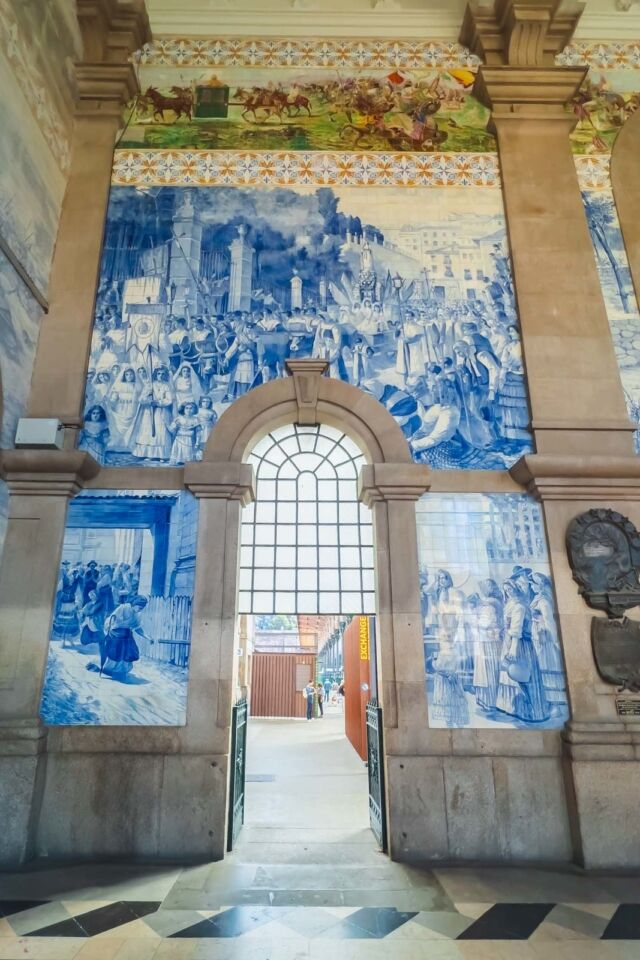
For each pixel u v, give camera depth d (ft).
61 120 30.78
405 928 16.34
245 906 17.72
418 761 22.88
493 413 27.86
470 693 23.85
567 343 28.53
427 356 28.73
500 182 32.24
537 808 22.53
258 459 28.71
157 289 29.55
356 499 28.27
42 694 23.27
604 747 22.49
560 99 33.55
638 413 27.99
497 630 24.63
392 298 29.76
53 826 22.03
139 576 24.97
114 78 32.96
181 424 27.32
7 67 25.40
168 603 24.66
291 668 82.74
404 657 24.03
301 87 34.35
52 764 22.65
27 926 16.28
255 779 35.19
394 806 22.44
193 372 28.17
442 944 15.43
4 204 25.08
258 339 28.91
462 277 30.25
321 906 17.78
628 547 24.88
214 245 30.53
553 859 21.98
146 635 24.27
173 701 23.52
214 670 23.68
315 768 38.68
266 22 35.70
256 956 14.74
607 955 14.90
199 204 31.35
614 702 23.36
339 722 71.20
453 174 32.37
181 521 25.71
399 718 23.35
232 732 23.95
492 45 35.09
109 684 23.62
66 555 25.03
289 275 30.12
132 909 17.46
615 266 30.63
